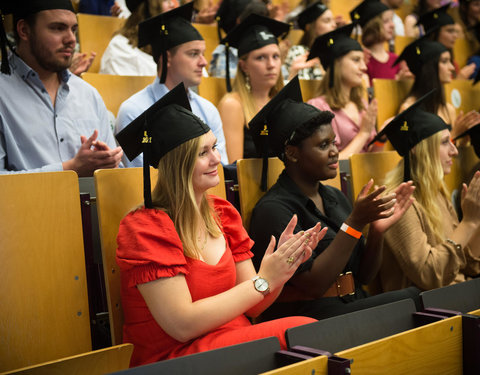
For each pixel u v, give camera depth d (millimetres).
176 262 1664
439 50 4141
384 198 2027
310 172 2301
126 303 1776
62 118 2492
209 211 1920
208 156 1838
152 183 2045
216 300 1684
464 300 1855
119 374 1196
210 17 4457
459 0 5871
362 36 4805
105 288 1986
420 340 1498
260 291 1735
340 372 1259
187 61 2992
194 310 1647
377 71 4738
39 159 2404
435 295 1781
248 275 1984
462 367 1616
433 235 2674
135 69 3574
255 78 3422
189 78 3014
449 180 3385
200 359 1289
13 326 1738
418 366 1490
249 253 2006
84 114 2580
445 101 4215
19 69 2416
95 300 1954
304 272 2121
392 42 5234
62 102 2512
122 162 2760
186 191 1789
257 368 1356
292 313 2229
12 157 2365
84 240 1929
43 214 1805
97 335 1953
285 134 2309
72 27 2432
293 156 2324
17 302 1746
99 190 1888
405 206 2395
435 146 2762
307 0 4879
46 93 2457
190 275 1758
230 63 3988
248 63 3412
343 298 2270
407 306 1702
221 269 1815
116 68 3590
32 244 1779
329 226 2326
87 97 2621
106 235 1887
